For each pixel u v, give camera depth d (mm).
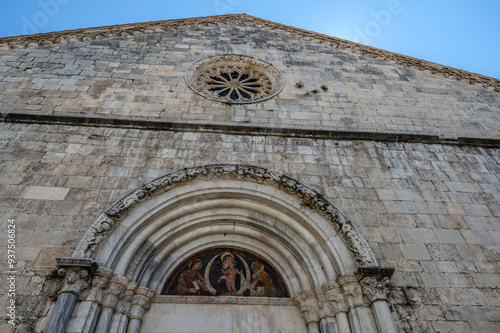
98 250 6016
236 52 12672
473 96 11883
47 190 7078
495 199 8039
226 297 6688
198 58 12055
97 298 5504
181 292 6863
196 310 6461
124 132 8656
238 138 8867
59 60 10992
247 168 7781
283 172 8086
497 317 5887
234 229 7641
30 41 11523
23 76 10156
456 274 6449
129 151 8164
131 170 7719
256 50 12992
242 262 7492
